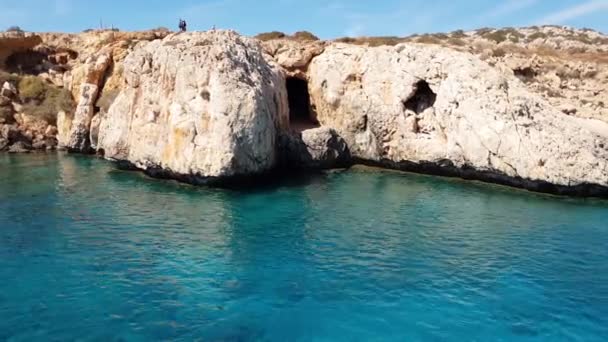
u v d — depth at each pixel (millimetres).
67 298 13688
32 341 11508
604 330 12383
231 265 16250
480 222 21172
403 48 32719
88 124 39219
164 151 26938
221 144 25391
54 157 37688
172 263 16328
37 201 23922
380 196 25688
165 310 13156
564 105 32500
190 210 22516
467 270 16031
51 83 45656
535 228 20359
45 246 17688
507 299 14023
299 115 40938
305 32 46156
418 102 32375
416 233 19719
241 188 26938
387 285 14891
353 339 11898
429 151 30547
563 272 15898
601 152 25297
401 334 12133
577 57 42562
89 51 46812
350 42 43250
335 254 17359
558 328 12477
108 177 29672
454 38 47188
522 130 26625
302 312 13172
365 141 34031
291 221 21172
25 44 47281
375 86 33375
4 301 13422
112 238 18672
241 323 12555
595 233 19656
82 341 11562
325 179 29922
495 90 28109
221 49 27453
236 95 26125
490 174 28031
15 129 41375
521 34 57688
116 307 13242
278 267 16156
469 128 28219
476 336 12078
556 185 25531
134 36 45094
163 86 27812
